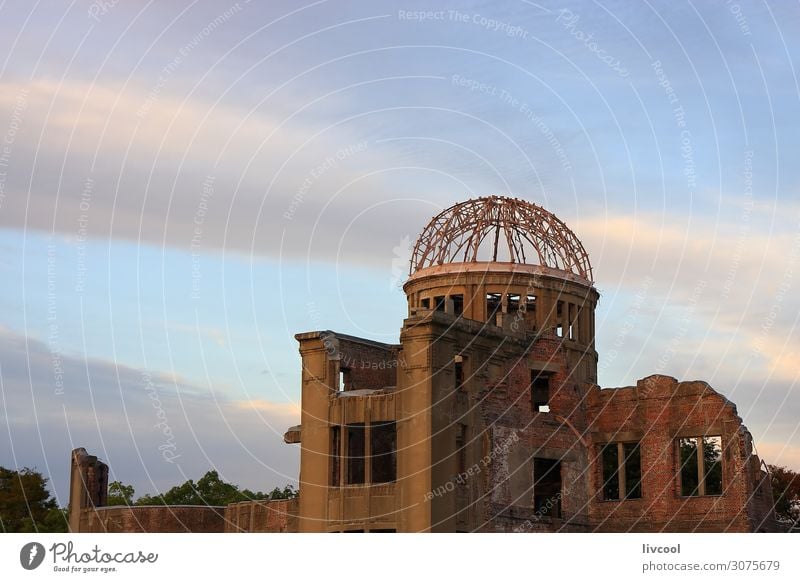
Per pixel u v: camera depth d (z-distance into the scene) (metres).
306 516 73.38
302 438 74.50
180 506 82.56
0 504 105.06
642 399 77.06
